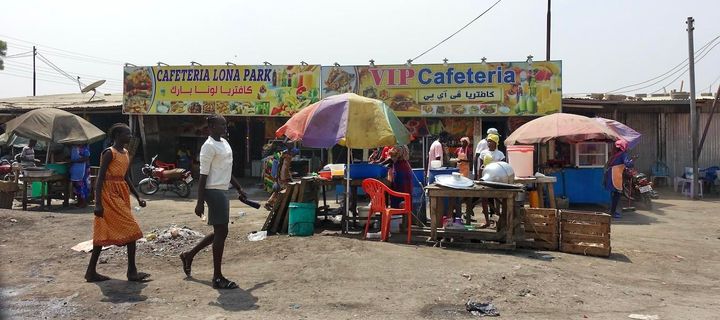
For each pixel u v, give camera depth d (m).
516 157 9.79
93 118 21.08
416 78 16.73
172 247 7.90
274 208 8.98
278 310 5.18
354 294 5.64
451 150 17.39
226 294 5.68
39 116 12.44
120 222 6.15
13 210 11.94
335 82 17.22
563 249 7.98
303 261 6.87
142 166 18.66
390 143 8.34
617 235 9.72
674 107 18.23
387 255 7.11
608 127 12.10
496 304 5.39
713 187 16.91
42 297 5.64
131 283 6.14
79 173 12.80
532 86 16.11
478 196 7.94
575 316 5.11
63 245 8.37
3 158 19.62
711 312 5.30
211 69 17.95
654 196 15.52
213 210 5.87
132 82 18.48
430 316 5.05
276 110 17.61
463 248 7.96
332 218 10.44
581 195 13.52
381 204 8.38
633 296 5.82
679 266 7.37
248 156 20.59
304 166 18.05
